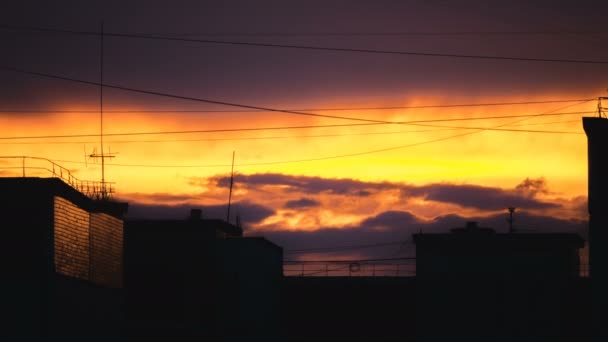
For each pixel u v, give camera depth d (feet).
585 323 192.24
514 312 197.47
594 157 149.28
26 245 129.90
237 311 198.49
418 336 201.57
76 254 141.28
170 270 198.90
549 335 194.08
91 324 148.77
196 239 200.64
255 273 200.23
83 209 145.18
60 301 133.59
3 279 129.49
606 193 148.05
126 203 166.09
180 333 191.62
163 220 200.95
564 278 195.62
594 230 149.28
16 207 130.82
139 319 196.13
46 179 130.82
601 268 148.15
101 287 154.81
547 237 200.75
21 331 128.06
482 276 201.05
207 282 198.59
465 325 199.52
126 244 199.82
